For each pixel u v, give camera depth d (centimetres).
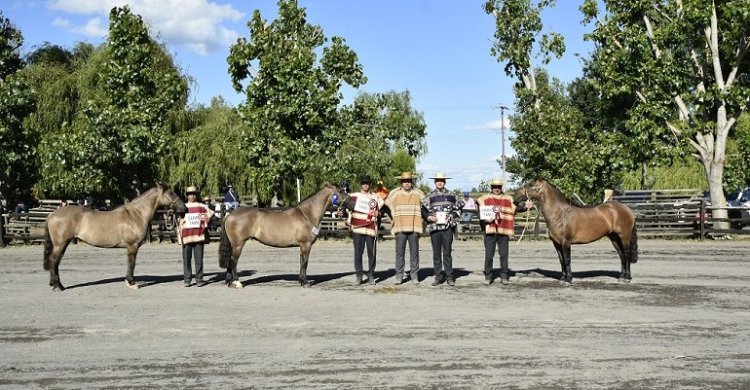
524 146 2614
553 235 1369
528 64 2628
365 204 1375
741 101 2341
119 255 1984
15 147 2428
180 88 2456
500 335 938
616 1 2522
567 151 2528
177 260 1859
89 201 2477
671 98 2434
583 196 2759
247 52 2336
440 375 760
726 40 2433
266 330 977
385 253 2012
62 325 1020
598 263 1723
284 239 1352
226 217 1353
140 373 779
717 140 2448
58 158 2402
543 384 729
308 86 2322
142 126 2347
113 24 2402
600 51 2650
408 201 1380
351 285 1383
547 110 2572
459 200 1375
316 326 1001
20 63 2548
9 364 820
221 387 726
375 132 2488
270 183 2348
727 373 768
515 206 1394
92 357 846
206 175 2855
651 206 2572
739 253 1922
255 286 1379
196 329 987
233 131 2878
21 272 1623
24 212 2627
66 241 1332
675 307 1132
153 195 1355
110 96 2402
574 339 917
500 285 1370
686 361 814
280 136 2317
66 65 3209
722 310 1108
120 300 1224
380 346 884
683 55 2625
